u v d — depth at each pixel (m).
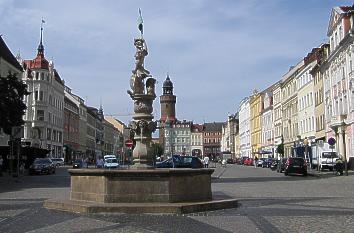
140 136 20.00
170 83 170.50
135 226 11.01
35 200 18.19
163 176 14.22
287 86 86.56
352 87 47.69
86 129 135.00
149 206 13.44
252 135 125.12
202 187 15.30
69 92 124.56
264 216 12.81
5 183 31.55
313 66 67.88
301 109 75.31
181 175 14.53
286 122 87.06
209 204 14.20
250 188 25.23
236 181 33.44
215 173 49.47
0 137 59.06
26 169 56.47
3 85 37.81
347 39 48.12
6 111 37.50
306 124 72.19
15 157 43.97
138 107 20.09
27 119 88.31
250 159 97.38
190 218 12.47
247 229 10.54
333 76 56.12
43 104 89.88
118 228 10.70
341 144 52.47
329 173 43.56
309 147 58.19
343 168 44.28
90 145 140.88
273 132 99.62
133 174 14.15
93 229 10.59
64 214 13.36
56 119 99.25
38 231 10.38
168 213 13.34
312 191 22.42
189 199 14.75
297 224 11.22
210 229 10.55
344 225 10.97
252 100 124.12
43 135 89.88
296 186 26.55
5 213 13.77
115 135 189.75
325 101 60.53
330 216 12.67
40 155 63.41
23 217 12.78
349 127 49.25
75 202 14.63
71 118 114.94
